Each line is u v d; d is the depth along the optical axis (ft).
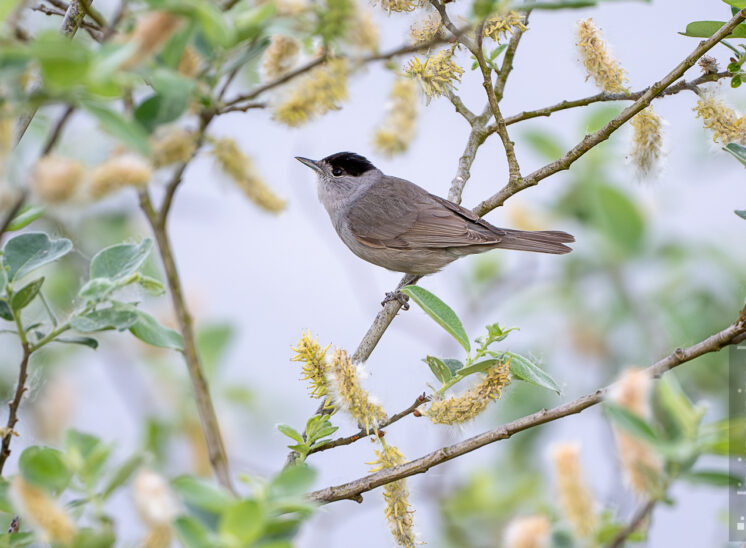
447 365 26.91
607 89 32.17
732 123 31.35
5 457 23.25
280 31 19.62
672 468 17.07
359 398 24.31
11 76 15.23
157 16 15.51
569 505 16.69
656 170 33.50
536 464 38.24
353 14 20.40
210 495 16.31
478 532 37.14
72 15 27.81
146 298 26.58
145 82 20.35
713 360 35.58
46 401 25.72
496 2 22.65
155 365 30.89
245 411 32.01
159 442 28.86
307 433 25.25
